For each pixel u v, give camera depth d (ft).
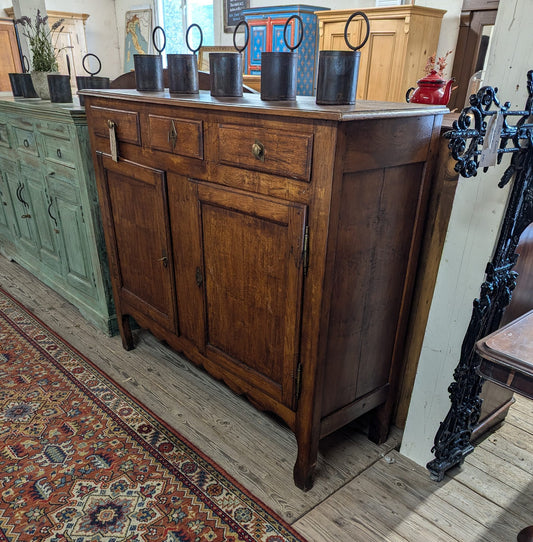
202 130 4.51
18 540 4.20
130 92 5.69
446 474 5.11
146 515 4.49
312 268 3.92
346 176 3.65
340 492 4.83
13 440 5.42
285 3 15.46
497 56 3.96
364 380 4.95
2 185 9.75
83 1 23.15
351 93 3.98
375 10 10.75
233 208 4.46
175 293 5.80
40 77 8.48
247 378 5.08
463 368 4.46
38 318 8.25
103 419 5.80
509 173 3.77
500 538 4.34
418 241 4.74
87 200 6.83
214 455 5.28
